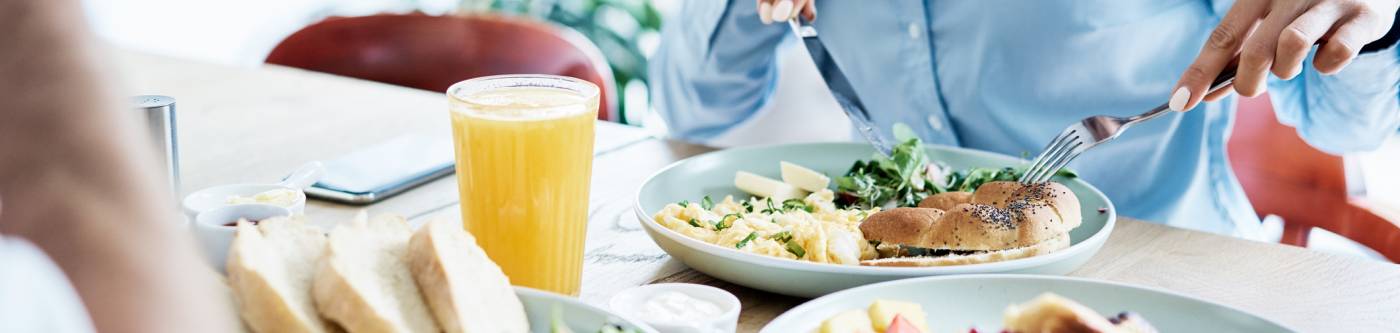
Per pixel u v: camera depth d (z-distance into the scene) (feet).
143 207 1.26
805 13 4.92
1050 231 3.44
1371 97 5.12
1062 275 3.47
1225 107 5.74
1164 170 5.88
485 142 3.06
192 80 6.68
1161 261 3.76
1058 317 2.68
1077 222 3.67
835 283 3.20
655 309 2.90
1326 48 3.73
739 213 3.85
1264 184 6.96
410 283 2.54
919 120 6.34
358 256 2.56
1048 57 5.81
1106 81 5.78
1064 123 5.98
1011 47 5.86
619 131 5.53
